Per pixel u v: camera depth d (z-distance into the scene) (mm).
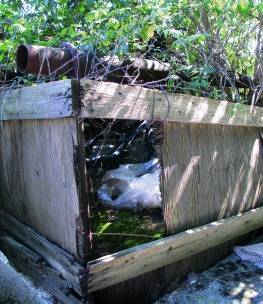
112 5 3221
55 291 1977
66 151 1791
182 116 2143
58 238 2000
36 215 2213
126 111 1805
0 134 2516
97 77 2137
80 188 1743
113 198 2934
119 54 2535
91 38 2582
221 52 2973
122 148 3631
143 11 2691
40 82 2203
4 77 2736
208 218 2498
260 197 3029
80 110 1623
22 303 2227
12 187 2477
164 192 2148
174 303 2217
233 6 2543
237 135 2721
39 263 2105
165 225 2186
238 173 2758
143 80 2535
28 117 2006
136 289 2109
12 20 3191
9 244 2436
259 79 3125
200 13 2846
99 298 1904
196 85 2510
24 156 2236
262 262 2639
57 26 3432
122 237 2266
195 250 2344
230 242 2818
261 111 2895
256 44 3129
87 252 1793
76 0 3438
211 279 2477
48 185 2014
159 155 2107
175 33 2549
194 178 2348
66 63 2025
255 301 2219
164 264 2150
